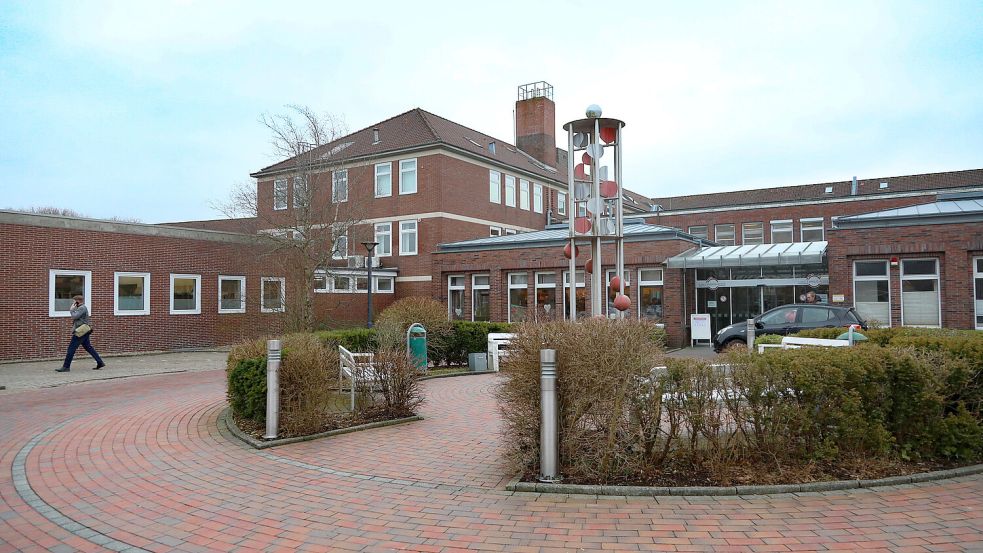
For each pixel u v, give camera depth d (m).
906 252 20.36
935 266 20.25
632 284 25.83
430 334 16.84
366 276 31.64
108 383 14.70
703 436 6.36
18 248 19.59
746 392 6.27
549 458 6.13
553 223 41.66
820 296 24.50
